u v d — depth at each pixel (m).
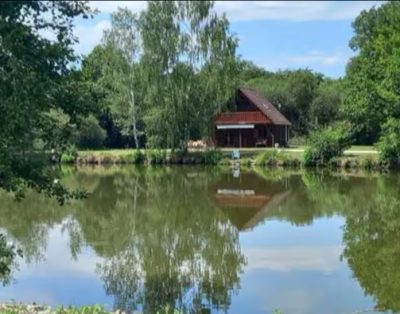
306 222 23.45
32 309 10.30
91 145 67.38
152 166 54.19
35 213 25.80
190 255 17.70
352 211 25.97
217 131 68.44
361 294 13.13
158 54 51.62
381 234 20.38
